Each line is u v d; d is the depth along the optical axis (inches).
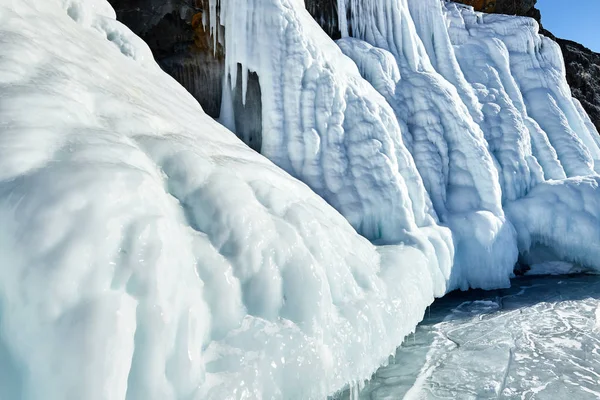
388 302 136.6
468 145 274.4
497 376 146.3
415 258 175.5
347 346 106.9
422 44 323.9
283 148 201.8
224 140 148.3
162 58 217.0
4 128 71.7
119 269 64.6
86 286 60.0
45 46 105.9
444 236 219.9
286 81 207.5
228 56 207.3
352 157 211.5
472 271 240.2
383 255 169.5
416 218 224.5
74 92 94.2
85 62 117.3
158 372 64.1
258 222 100.0
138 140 98.0
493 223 247.3
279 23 211.6
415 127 272.5
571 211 287.6
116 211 68.9
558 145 365.7
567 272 287.3
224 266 87.3
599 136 419.5
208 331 79.5
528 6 505.4
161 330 65.4
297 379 86.8
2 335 58.6
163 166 96.4
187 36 214.1
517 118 338.6
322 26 280.2
